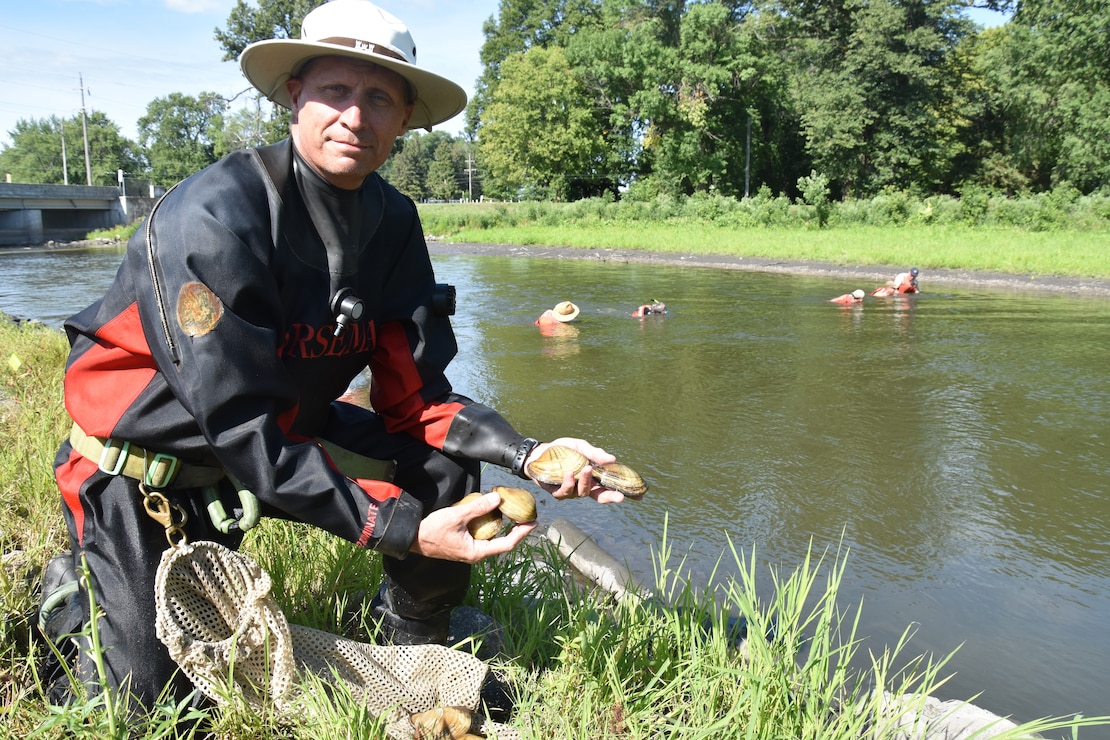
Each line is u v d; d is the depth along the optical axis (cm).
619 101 5544
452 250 3209
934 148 4491
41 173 9662
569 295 1600
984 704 295
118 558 183
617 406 712
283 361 190
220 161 180
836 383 808
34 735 168
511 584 281
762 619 265
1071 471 549
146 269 172
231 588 184
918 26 4469
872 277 1973
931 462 563
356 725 178
